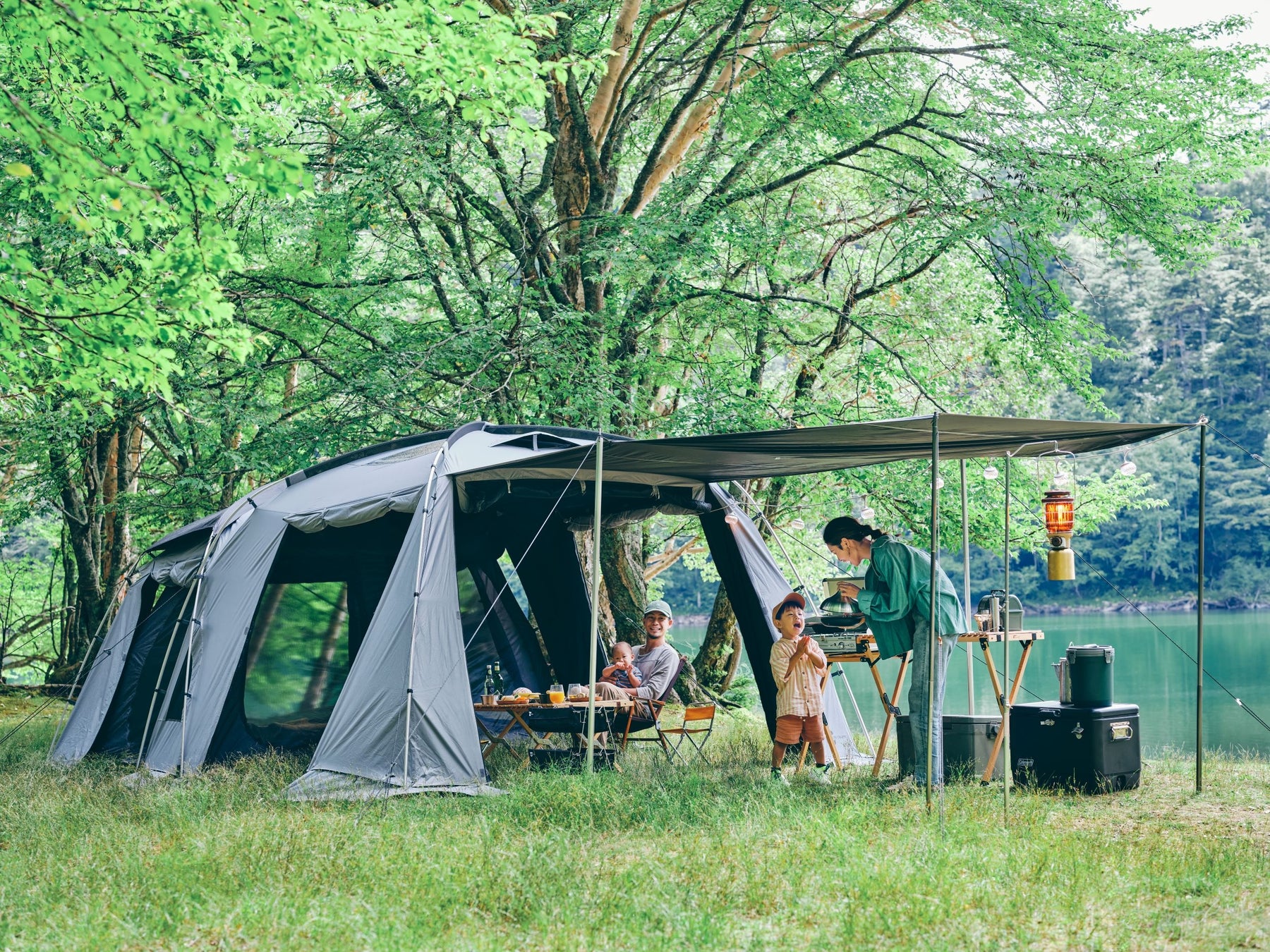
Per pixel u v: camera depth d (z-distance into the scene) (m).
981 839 5.77
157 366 7.10
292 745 9.68
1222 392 58.38
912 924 4.39
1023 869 5.15
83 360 6.89
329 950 4.21
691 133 15.34
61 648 20.02
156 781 8.58
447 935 4.41
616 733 9.23
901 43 14.80
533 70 8.22
